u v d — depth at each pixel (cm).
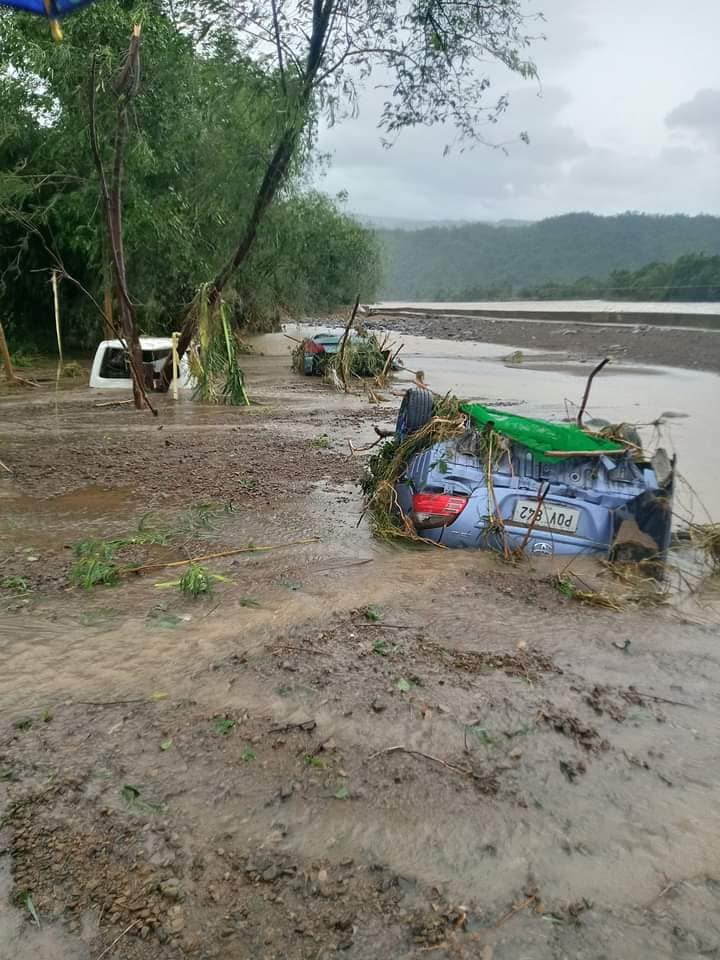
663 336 2938
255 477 878
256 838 275
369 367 1994
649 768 325
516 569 572
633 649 445
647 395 1698
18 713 355
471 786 308
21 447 1062
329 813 289
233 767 316
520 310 5484
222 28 1395
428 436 670
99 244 2028
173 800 295
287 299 3819
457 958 228
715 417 1361
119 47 1647
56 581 531
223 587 523
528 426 635
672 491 595
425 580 541
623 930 240
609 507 611
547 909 248
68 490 807
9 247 2078
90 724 346
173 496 783
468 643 441
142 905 246
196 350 1628
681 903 252
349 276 4662
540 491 611
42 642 431
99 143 1747
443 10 1350
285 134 1456
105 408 1456
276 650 422
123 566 561
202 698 369
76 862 264
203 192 1739
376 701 368
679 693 394
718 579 579
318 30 1384
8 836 276
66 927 238
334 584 530
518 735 345
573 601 516
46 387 1730
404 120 1427
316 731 342
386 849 271
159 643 430
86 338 2414
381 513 661
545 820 289
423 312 5838
